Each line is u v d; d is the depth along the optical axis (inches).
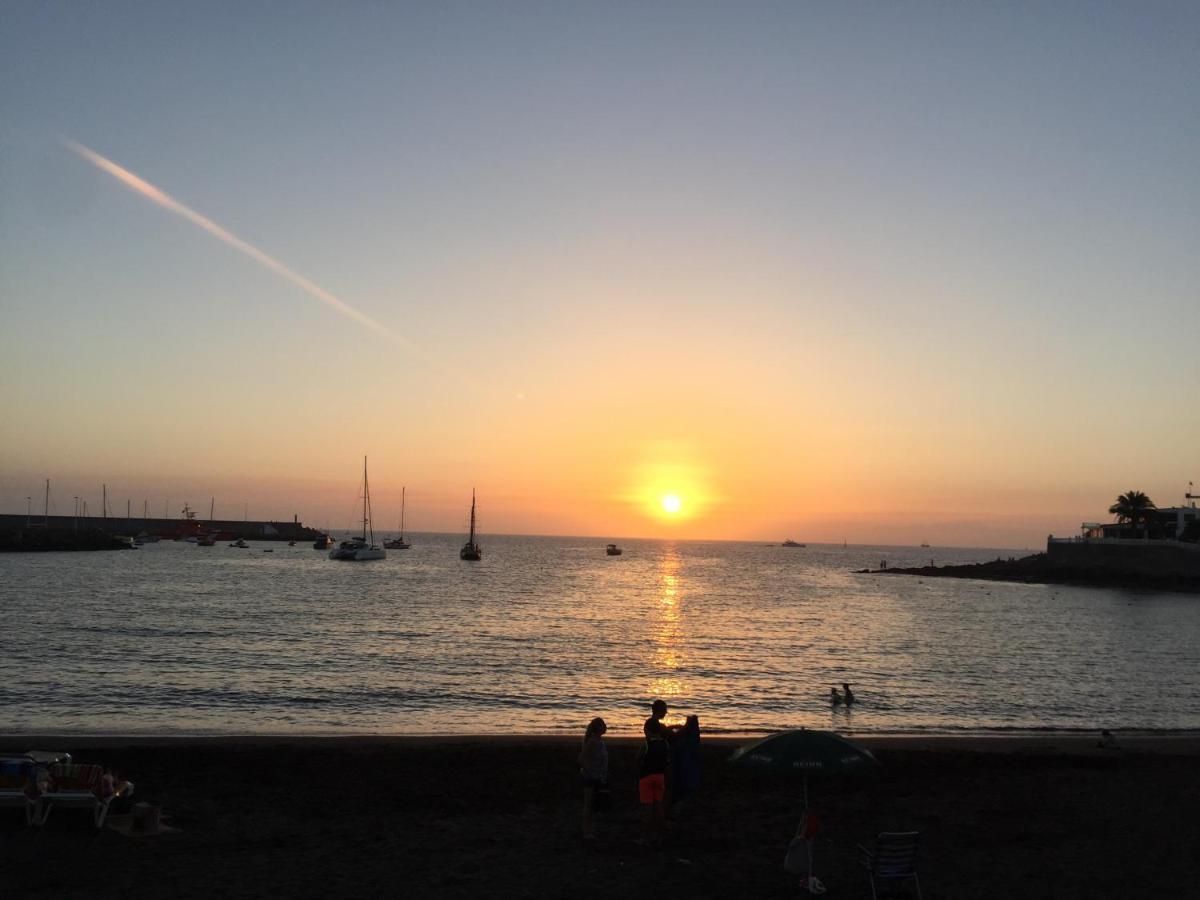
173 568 5182.1
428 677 1568.7
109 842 579.8
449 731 1148.5
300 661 1713.8
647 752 602.2
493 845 601.6
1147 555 5329.7
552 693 1445.6
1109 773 861.8
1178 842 637.9
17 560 5575.8
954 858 597.6
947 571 6555.1
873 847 616.7
